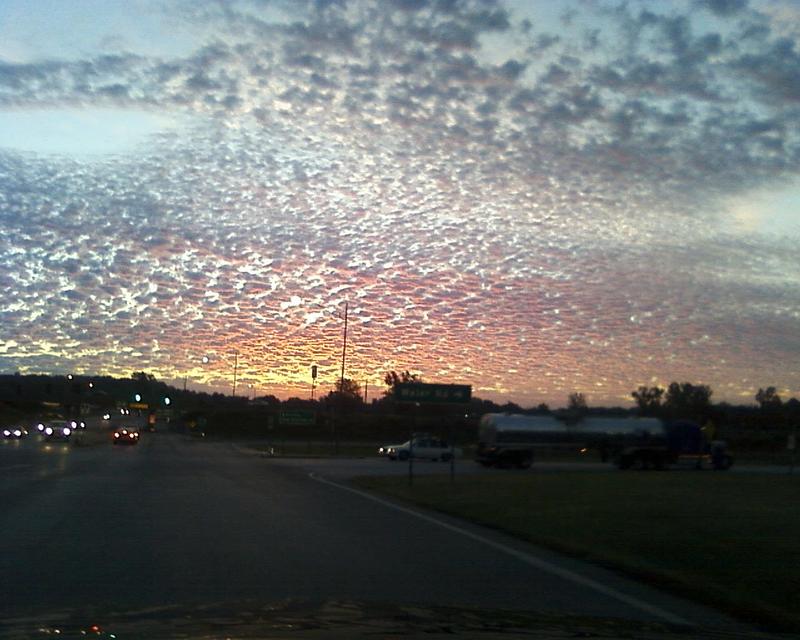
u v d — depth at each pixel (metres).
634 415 70.38
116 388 121.25
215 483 31.23
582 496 27.30
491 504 24.64
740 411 105.50
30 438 89.25
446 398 32.28
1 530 17.55
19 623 7.68
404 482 34.03
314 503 24.72
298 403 129.50
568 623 7.00
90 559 14.03
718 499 26.62
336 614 7.45
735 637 6.66
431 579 12.81
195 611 7.93
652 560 14.60
